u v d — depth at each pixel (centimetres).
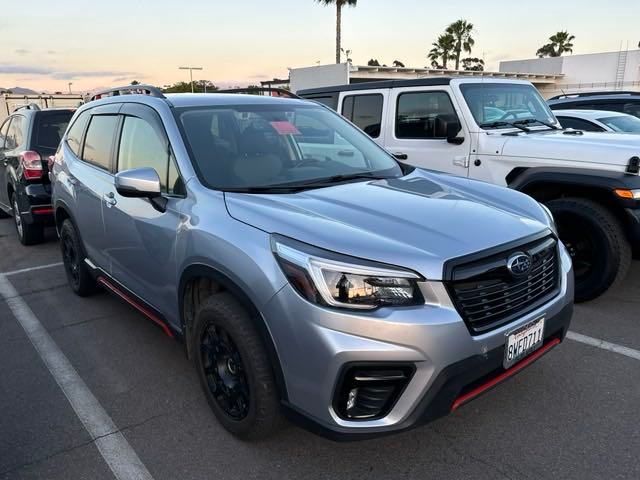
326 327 215
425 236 237
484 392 241
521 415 296
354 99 652
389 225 246
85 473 260
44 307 477
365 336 213
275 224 245
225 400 279
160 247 310
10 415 310
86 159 436
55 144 657
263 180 311
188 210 288
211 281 286
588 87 3891
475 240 239
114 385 341
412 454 267
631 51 3625
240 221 258
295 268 224
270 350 236
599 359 358
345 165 355
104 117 416
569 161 455
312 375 221
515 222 267
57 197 481
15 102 2086
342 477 253
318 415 225
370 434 221
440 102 557
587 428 283
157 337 410
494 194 320
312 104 416
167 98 357
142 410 312
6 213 834
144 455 271
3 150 747
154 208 316
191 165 304
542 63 4141
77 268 479
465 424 289
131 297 373
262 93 448
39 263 620
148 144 344
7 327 435
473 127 526
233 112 354
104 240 394
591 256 441
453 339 218
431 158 564
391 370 216
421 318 214
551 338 279
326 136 376
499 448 269
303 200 277
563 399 311
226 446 276
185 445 278
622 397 312
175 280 301
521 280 249
